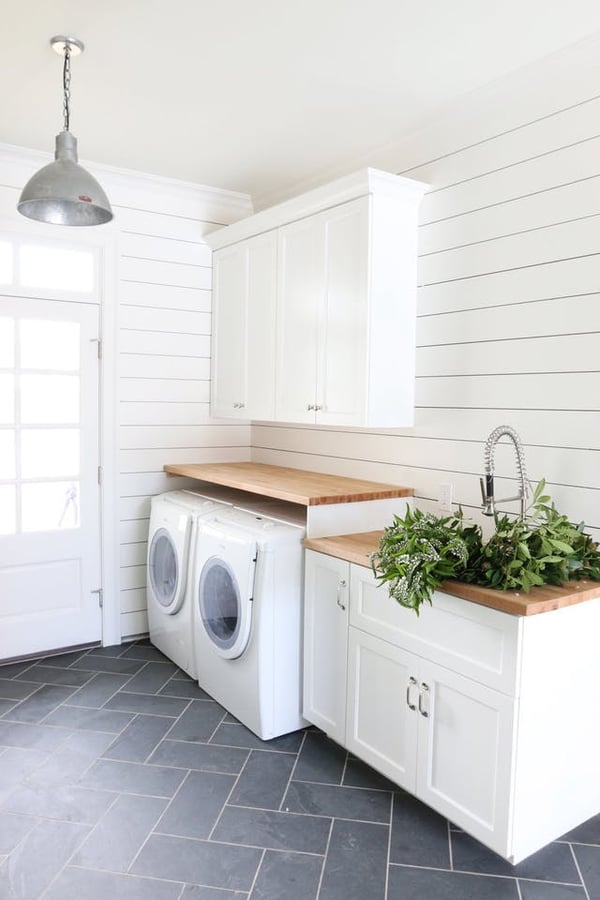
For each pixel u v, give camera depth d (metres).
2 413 3.34
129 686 3.18
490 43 2.22
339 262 2.84
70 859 1.98
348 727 2.48
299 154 3.23
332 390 2.90
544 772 1.95
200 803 2.27
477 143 2.62
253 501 3.46
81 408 3.56
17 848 2.02
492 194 2.56
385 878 1.92
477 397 2.64
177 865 1.96
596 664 2.06
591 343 2.23
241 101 2.67
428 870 1.96
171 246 3.76
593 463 2.23
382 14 2.06
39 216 2.31
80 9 2.04
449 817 2.06
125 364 3.66
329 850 2.04
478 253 2.62
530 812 1.92
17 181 3.27
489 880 1.92
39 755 2.55
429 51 2.28
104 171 3.45
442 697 2.07
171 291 3.78
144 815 2.19
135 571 3.79
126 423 3.69
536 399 2.42
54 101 2.68
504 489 2.54
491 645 1.90
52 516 3.52
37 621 3.51
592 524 2.24
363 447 3.24
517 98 2.46
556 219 2.34
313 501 2.67
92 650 3.65
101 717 2.87
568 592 1.94
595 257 2.22
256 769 2.48
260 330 3.41
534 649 1.86
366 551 2.43
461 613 1.99
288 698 2.73
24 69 2.42
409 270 2.85
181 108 2.74
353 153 3.21
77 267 3.50
